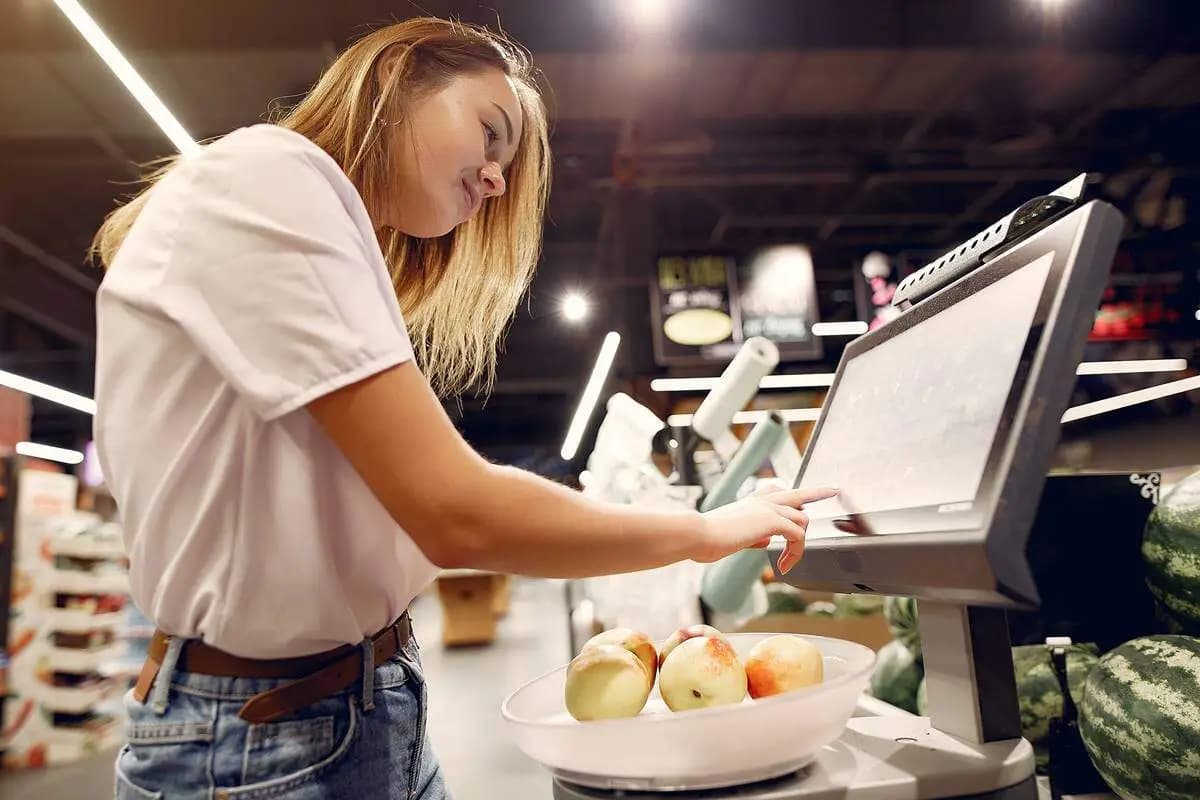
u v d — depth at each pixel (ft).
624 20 19.62
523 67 4.25
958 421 2.40
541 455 66.59
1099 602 4.22
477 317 4.47
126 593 21.18
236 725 2.62
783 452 5.26
